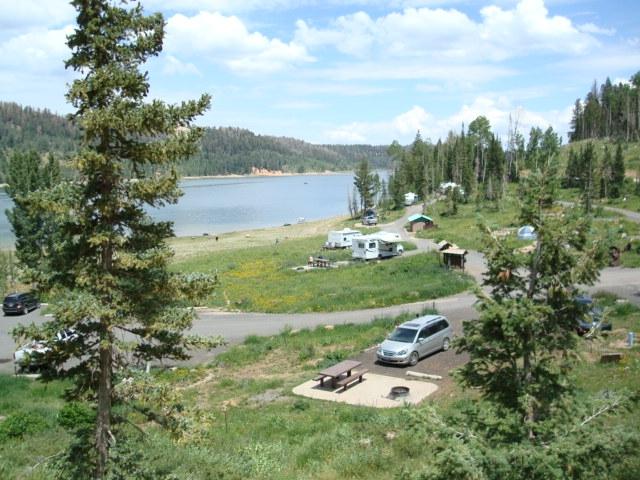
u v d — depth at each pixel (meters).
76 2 8.93
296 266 59.09
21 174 54.38
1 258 56.47
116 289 9.48
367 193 118.88
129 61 9.37
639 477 8.77
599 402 7.88
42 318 40.91
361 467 13.32
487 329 8.25
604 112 174.38
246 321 38.66
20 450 15.50
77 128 9.45
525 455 7.12
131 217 9.89
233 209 163.25
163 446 14.52
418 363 26.81
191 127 9.73
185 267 61.34
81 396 10.13
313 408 20.98
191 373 27.38
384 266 52.94
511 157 120.94
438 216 99.31
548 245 8.05
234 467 13.84
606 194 95.44
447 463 7.29
